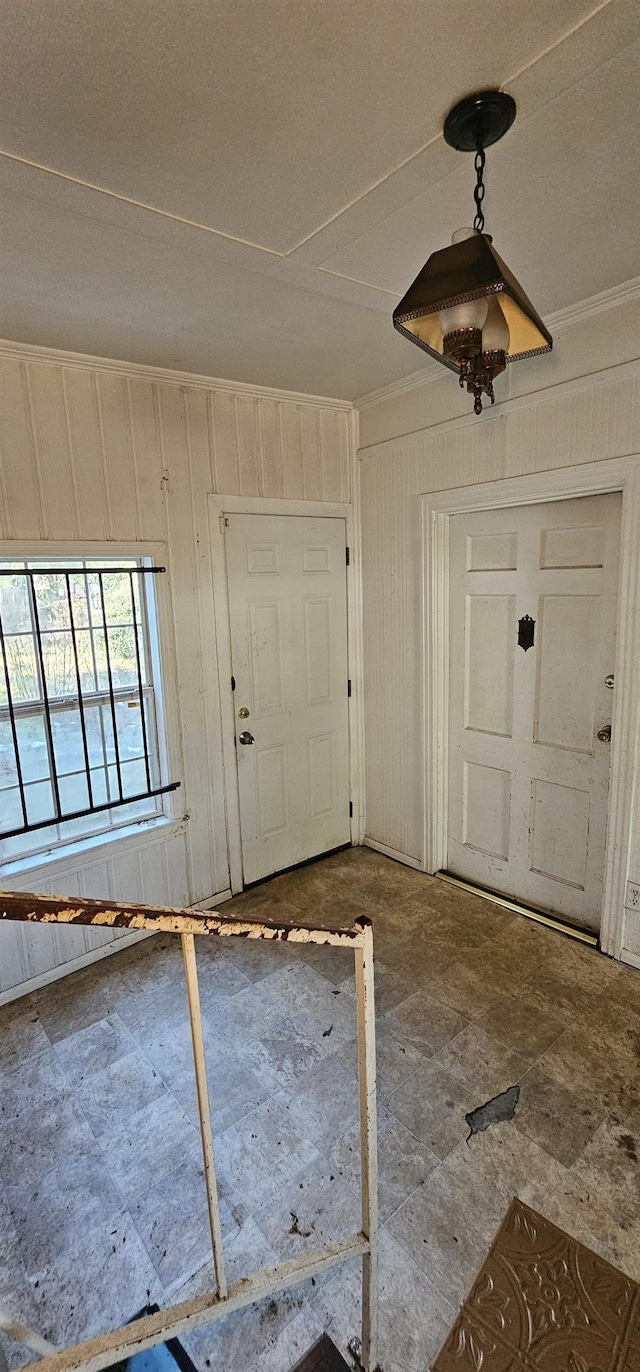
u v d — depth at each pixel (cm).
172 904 290
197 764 293
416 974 246
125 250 168
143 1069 203
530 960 252
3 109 116
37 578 241
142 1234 151
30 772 247
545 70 111
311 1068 202
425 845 331
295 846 341
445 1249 145
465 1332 130
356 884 323
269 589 311
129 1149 174
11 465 226
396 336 233
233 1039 215
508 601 280
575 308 223
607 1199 155
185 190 143
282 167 136
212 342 234
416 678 322
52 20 98
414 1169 164
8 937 238
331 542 332
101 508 250
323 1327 132
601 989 233
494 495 266
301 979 248
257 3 96
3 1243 150
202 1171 167
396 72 111
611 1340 127
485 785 304
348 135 126
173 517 272
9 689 238
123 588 266
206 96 115
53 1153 174
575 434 234
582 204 156
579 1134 173
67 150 127
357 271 183
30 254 167
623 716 233
